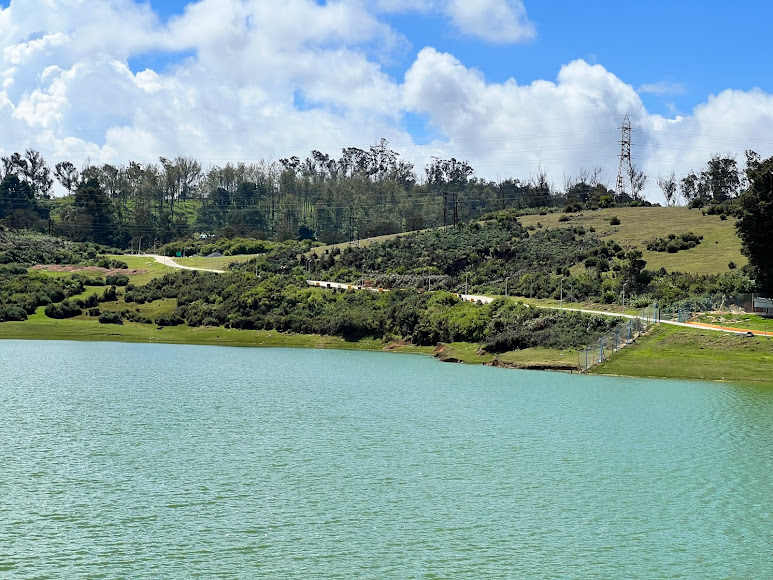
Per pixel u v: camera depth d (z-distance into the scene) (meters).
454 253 169.50
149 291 156.38
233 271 171.38
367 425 62.12
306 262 182.62
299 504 42.44
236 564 34.56
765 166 102.44
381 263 170.88
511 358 100.88
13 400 70.62
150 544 36.53
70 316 143.38
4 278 157.25
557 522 40.84
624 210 199.38
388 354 116.69
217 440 55.91
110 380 84.56
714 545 38.22
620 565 35.72
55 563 34.31
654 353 93.75
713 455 53.91
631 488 46.47
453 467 50.19
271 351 119.94
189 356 110.44
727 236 156.38
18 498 42.41
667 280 126.06
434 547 37.12
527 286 138.75
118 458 50.50
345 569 34.34
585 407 70.31
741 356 90.56
